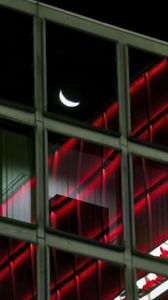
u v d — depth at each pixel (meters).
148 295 43.16
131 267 43.34
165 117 46.03
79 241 42.91
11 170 42.97
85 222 43.22
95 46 46.03
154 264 43.69
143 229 44.03
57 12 45.84
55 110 44.34
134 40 46.72
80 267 42.56
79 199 43.50
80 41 45.88
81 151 44.22
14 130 43.50
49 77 44.81
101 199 43.84
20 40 44.97
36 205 42.72
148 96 46.09
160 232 44.16
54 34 45.53
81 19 46.16
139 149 45.12
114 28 46.59
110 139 44.84
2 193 42.56
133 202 44.28
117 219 43.81
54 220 42.78
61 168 43.66
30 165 43.19
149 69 46.59
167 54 47.06
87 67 45.59
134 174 44.72
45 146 43.59
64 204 43.19
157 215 44.38
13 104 43.78
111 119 45.16
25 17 45.25
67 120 44.38
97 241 43.16
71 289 42.19
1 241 41.91
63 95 44.69
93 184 43.94
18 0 45.34
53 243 42.44
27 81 44.38
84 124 44.59
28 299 41.53
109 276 42.88
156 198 44.66
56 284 42.00
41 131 43.78
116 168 44.53
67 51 45.53
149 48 46.84
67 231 42.84
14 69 44.44
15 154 43.22
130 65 46.34
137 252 43.62
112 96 45.53
